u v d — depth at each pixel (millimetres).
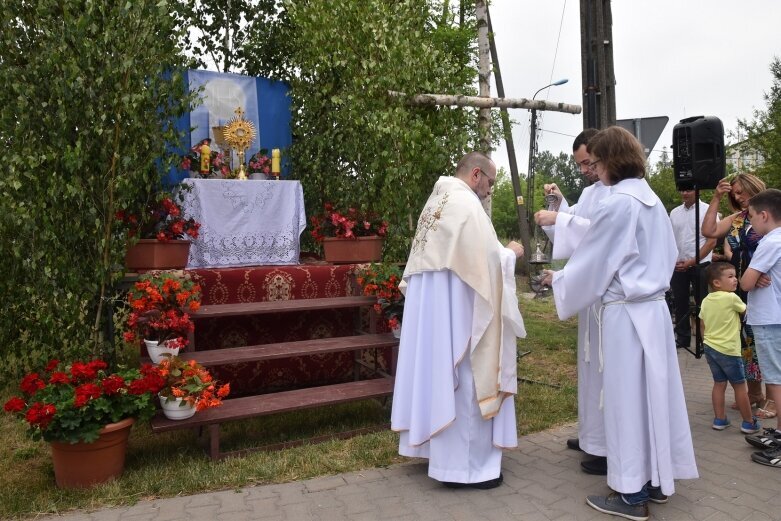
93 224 3939
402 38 5398
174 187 4820
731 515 2916
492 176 3646
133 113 3871
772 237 3664
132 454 3855
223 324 4957
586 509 3021
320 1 5582
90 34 3861
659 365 2863
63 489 3250
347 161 6445
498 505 3084
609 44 6840
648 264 2924
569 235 3385
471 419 3271
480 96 5656
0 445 3990
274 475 3453
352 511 3029
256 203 5457
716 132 4832
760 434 3992
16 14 3936
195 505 3102
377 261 5531
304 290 5105
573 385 5270
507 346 3330
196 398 3576
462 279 3234
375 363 5430
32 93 3770
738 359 3975
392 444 3932
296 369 5262
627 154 2994
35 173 3754
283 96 6973
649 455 2895
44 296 3836
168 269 4668
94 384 3352
